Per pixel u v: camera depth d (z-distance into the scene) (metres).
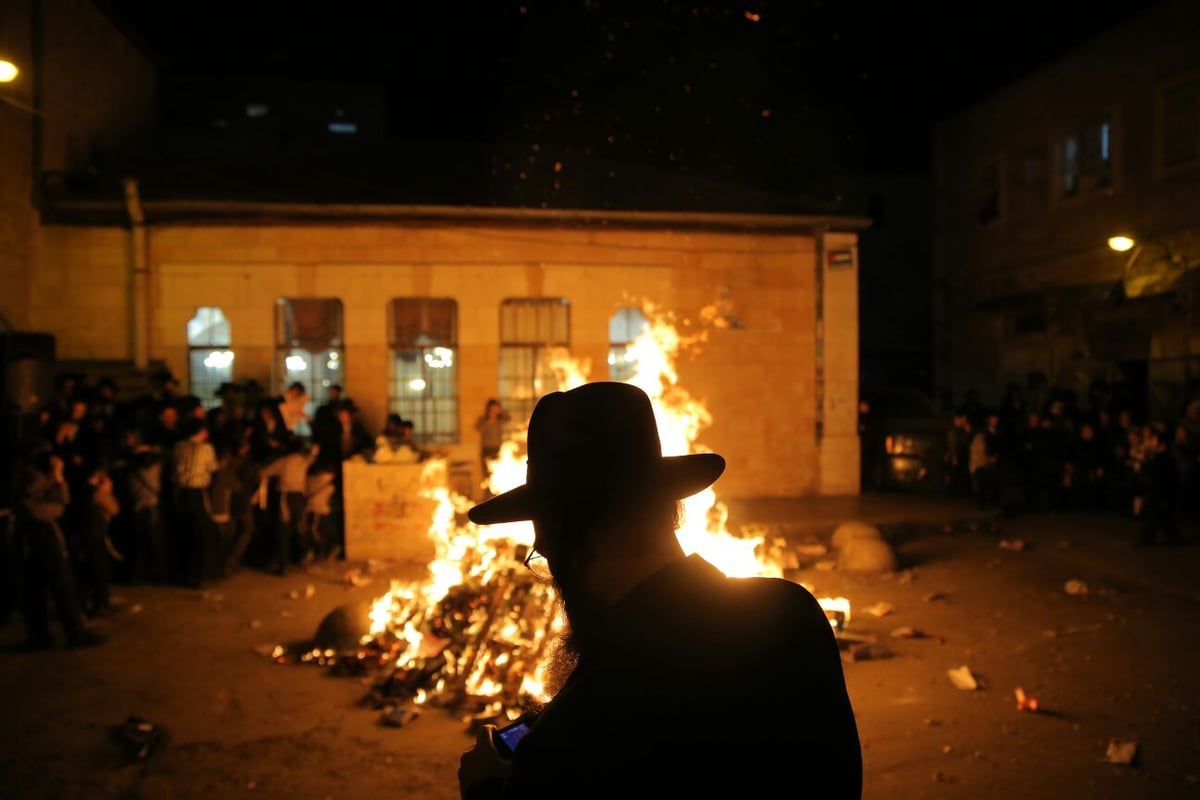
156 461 11.62
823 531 14.54
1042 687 7.30
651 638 1.40
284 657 8.27
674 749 1.32
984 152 26.42
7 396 13.17
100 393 13.10
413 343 16.67
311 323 16.48
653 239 17.14
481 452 15.66
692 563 1.53
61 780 5.68
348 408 14.56
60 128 16.41
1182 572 11.36
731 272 17.34
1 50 14.56
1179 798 5.26
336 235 16.33
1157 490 12.92
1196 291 18.22
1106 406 17.39
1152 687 7.24
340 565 12.87
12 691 7.39
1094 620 9.38
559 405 1.63
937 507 16.05
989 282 26.19
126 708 7.00
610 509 1.53
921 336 33.22
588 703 1.34
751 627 1.46
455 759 6.03
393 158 19.19
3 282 14.45
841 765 1.43
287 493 12.38
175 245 15.98
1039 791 5.38
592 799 1.29
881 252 33.09
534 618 7.79
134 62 20.56
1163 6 20.06
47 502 8.68
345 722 6.71
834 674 1.50
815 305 17.58
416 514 13.25
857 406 17.70
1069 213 22.94
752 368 17.39
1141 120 20.72
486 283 16.70
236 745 6.27
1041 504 16.78
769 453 17.42
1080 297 21.75
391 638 8.19
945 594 10.66
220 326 16.20
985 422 16.34
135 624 9.61
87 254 15.77
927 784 5.50
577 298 16.95
